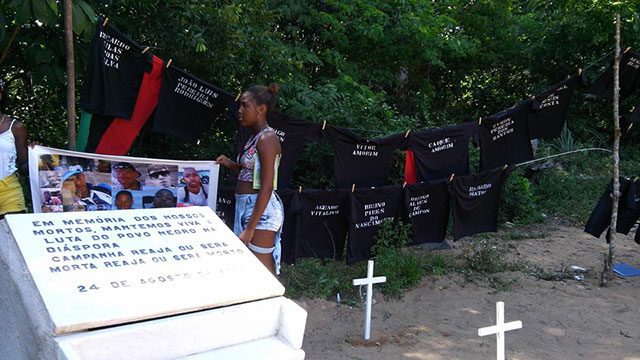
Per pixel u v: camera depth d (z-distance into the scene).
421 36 9.97
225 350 2.14
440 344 4.48
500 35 12.64
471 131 5.61
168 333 2.01
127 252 2.32
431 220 5.75
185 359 2.05
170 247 2.45
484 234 7.71
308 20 9.07
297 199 5.02
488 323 4.93
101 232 2.41
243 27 6.27
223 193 5.11
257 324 2.22
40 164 4.06
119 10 5.98
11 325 2.25
